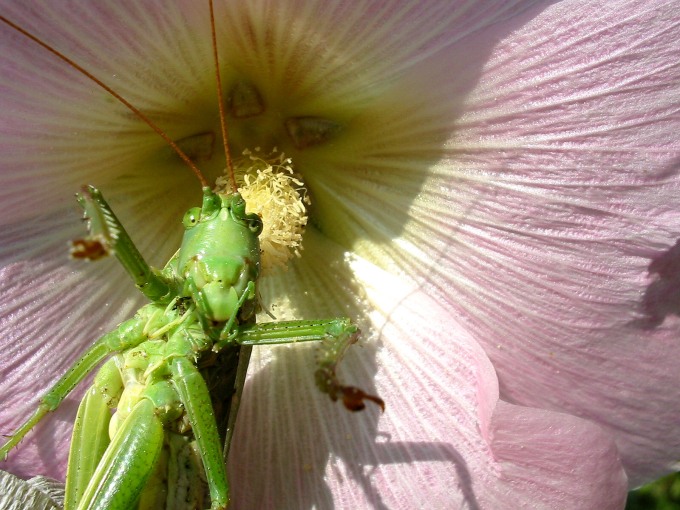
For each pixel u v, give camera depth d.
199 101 0.10
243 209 0.09
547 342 0.10
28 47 0.09
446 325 0.10
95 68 0.09
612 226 0.09
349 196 0.11
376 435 0.10
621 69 0.09
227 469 0.10
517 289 0.10
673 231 0.09
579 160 0.09
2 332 0.10
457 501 0.09
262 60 0.10
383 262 0.11
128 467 0.09
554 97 0.09
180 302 0.09
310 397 0.10
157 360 0.09
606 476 0.09
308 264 0.11
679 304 0.09
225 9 0.10
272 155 0.11
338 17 0.10
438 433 0.10
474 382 0.09
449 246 0.10
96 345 0.09
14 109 0.09
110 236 0.07
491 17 0.09
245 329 0.09
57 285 0.10
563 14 0.09
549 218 0.10
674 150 0.09
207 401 0.09
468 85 0.10
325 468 0.10
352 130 0.11
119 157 0.10
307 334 0.09
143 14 0.09
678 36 0.09
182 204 0.11
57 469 0.10
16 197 0.10
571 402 0.10
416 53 0.10
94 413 0.09
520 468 0.09
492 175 0.10
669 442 0.10
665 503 0.15
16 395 0.10
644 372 0.09
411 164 0.10
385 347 0.10
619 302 0.09
